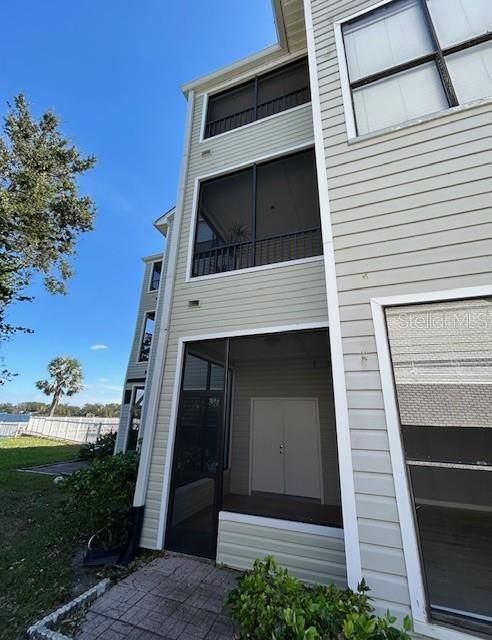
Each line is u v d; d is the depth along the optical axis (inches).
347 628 54.2
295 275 165.2
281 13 198.2
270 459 262.5
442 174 96.9
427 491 206.5
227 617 99.6
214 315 177.8
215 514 145.3
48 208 400.2
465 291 84.4
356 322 95.0
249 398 280.8
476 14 111.8
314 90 130.6
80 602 105.7
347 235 104.5
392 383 85.9
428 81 111.5
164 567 132.2
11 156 386.0
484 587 101.2
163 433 165.5
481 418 76.7
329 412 256.2
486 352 80.1
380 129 112.0
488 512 191.6
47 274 413.4
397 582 71.9
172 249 204.1
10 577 123.2
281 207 225.3
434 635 66.0
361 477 82.1
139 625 95.4
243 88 237.6
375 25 128.6
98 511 144.8
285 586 70.7
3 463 391.2
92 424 757.3
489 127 95.0
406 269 93.2
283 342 214.1
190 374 178.7
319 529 124.2
